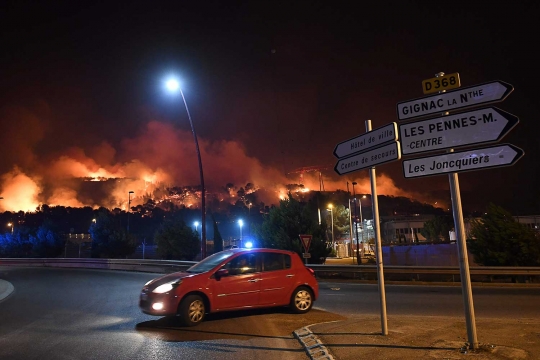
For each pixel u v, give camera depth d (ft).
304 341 24.76
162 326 30.53
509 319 32.22
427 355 19.44
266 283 33.37
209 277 31.48
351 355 20.63
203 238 72.43
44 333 29.30
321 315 34.09
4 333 29.78
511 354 18.60
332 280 68.18
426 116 20.15
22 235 157.28
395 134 21.22
